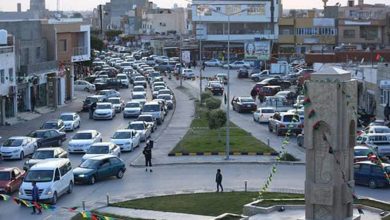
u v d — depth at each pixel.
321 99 26.50
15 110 70.88
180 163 46.59
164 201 35.88
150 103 69.25
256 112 68.19
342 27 141.00
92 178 40.94
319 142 26.78
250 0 140.88
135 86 96.81
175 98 90.38
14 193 38.66
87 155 45.31
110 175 42.16
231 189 38.62
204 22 143.75
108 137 59.38
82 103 87.25
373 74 69.62
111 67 136.88
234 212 32.97
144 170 45.03
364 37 140.50
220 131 59.31
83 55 95.56
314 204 27.03
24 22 81.12
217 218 29.91
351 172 27.58
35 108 77.81
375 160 36.94
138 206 34.84
